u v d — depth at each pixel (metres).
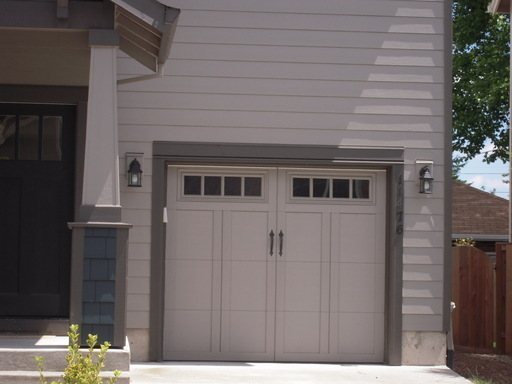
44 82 9.16
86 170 7.17
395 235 9.70
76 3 7.24
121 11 7.32
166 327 9.65
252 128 9.65
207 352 9.66
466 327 11.68
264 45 9.70
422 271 9.72
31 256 9.14
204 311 9.68
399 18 9.83
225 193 9.77
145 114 9.55
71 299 7.09
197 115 9.61
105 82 7.23
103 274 7.12
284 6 9.73
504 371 10.17
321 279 9.79
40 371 6.33
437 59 9.85
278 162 9.64
